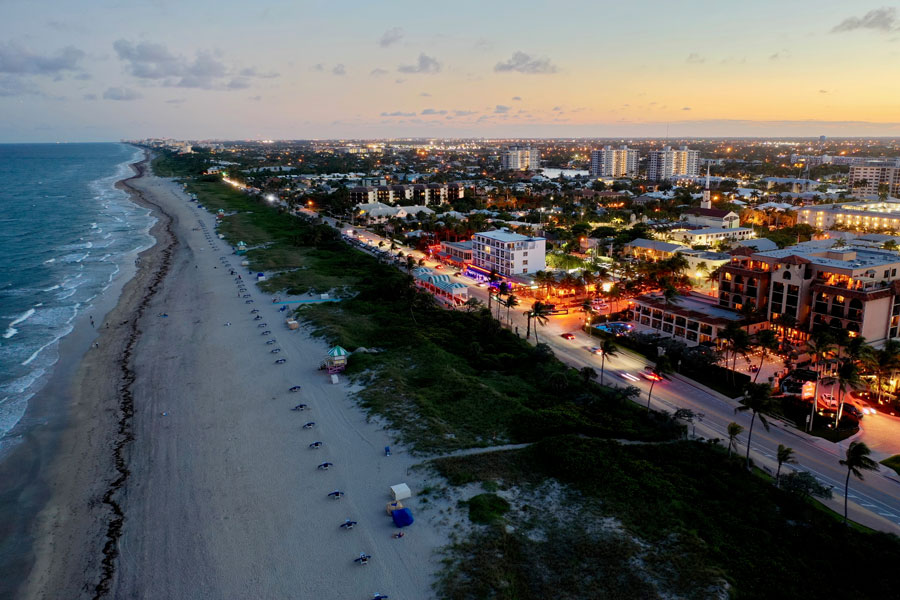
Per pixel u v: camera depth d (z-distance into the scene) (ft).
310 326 420.77
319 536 202.39
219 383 329.93
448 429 269.03
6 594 183.62
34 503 229.86
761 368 347.56
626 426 271.08
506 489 225.35
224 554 195.83
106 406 307.78
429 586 177.37
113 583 185.78
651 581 177.06
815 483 213.87
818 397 309.83
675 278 508.53
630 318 451.12
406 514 206.39
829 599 169.68
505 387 317.83
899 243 576.20
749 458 250.16
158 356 373.81
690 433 274.16
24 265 640.17
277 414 290.76
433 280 528.22
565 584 176.04
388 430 269.44
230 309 468.75
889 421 287.48
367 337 400.88
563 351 384.06
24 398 321.52
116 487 236.84
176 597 178.81
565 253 624.59
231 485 233.55
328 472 239.50
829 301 358.23
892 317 355.97
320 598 175.42
